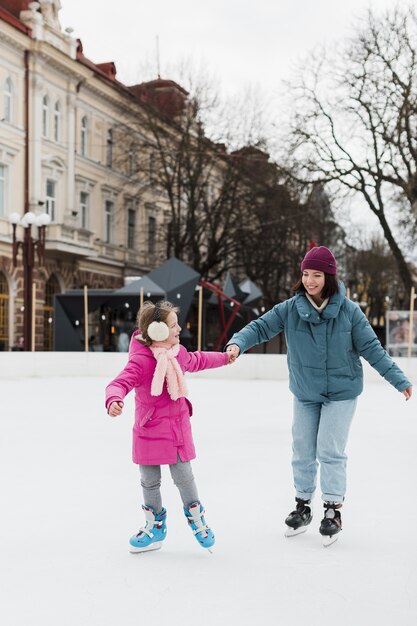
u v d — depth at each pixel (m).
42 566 3.41
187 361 3.63
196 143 34.44
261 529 4.08
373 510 4.53
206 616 2.78
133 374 3.42
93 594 3.02
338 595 3.01
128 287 22.28
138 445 3.54
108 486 5.23
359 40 26.11
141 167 36.06
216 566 3.40
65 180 32.50
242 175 33.53
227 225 33.75
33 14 29.59
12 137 28.94
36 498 4.86
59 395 12.39
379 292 55.69
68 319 22.38
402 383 3.77
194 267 33.97
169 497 4.85
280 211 30.52
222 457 6.43
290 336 3.91
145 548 3.62
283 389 14.26
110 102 36.25
